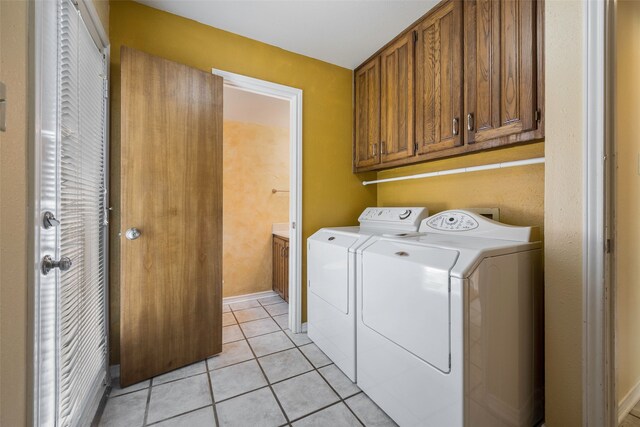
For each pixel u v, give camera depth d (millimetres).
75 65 1147
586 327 1064
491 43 1410
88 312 1315
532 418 1268
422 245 1305
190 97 1790
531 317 1272
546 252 1183
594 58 1044
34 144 766
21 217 723
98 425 1304
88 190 1329
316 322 2066
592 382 1051
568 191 1117
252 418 1361
